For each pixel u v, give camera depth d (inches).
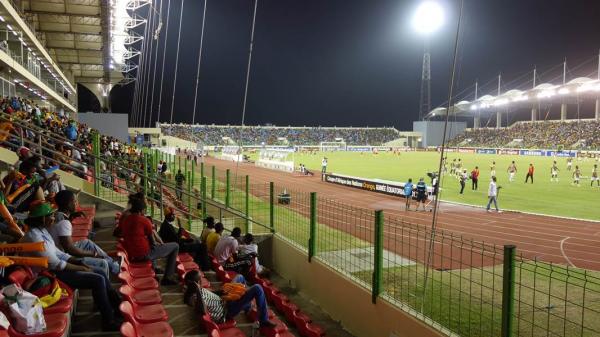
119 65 2288.4
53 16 1476.4
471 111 4685.0
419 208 921.5
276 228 579.5
